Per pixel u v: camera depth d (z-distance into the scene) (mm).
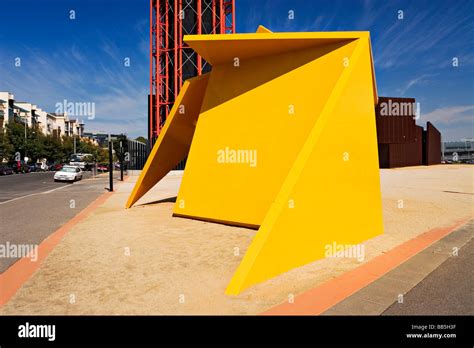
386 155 41781
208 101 9375
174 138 11320
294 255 5184
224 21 35531
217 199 8852
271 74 8258
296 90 7742
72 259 5863
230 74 9016
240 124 8594
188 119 10820
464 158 91938
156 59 35344
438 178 25516
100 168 60938
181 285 4613
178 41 35250
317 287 4457
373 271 5086
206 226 8422
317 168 5574
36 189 21734
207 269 5266
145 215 10211
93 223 9164
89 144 108500
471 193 15602
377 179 7270
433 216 9789
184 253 6152
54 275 5074
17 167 50781
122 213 10719
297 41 7320
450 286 4570
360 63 6676
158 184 23016
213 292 4348
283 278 4762
